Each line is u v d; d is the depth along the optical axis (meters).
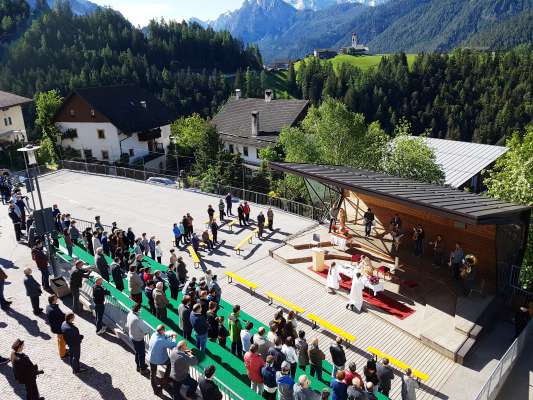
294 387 9.74
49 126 53.81
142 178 36.81
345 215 22.38
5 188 27.77
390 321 16.08
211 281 15.37
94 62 111.69
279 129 56.06
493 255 17.38
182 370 9.95
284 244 22.38
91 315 14.24
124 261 17.98
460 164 46.47
